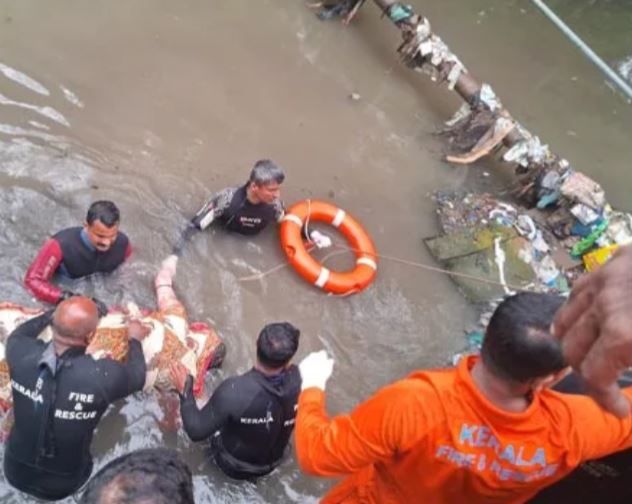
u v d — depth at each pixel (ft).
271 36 23.39
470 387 7.27
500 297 19.40
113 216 14.94
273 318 17.53
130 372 13.12
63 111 19.51
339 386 16.90
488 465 7.39
